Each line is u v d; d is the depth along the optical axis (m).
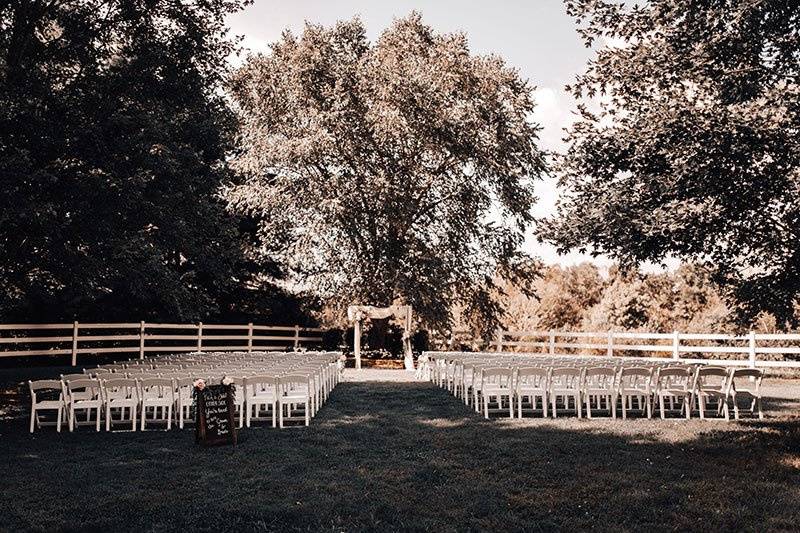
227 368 12.71
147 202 14.19
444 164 30.00
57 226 13.07
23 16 14.73
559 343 27.09
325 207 27.17
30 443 9.90
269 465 8.38
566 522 6.18
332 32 30.20
